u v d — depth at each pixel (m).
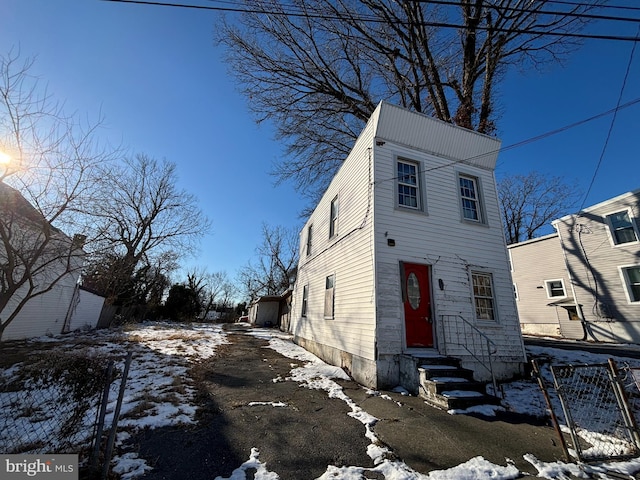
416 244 7.91
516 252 21.53
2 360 7.52
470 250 8.48
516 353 7.86
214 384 6.66
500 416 5.11
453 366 6.58
